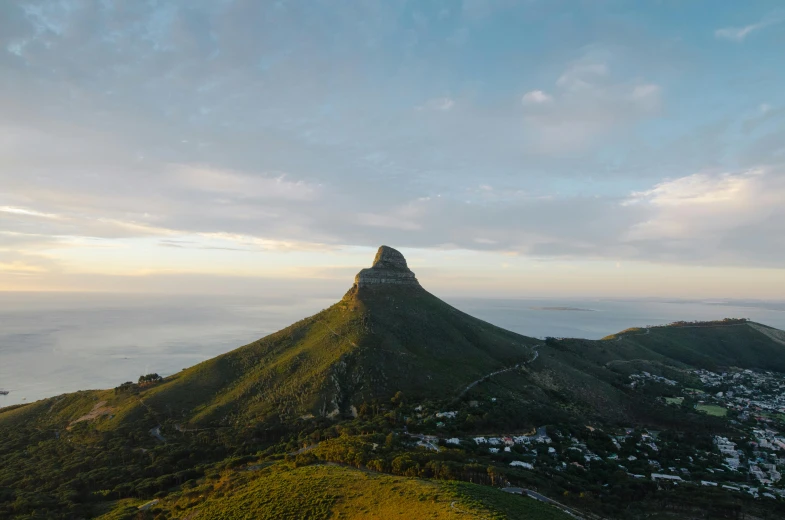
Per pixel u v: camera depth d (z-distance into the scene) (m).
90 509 98.88
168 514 85.44
